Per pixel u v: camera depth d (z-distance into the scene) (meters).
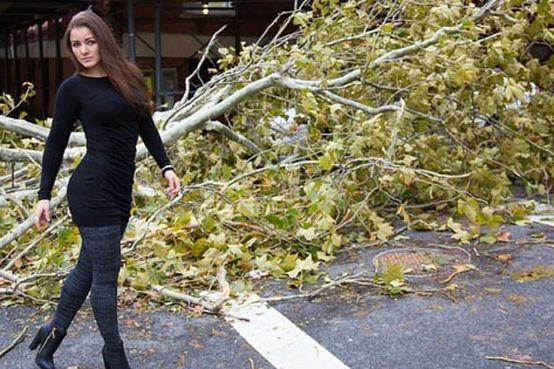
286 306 3.73
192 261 4.41
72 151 4.76
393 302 3.71
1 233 4.62
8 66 16.50
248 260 4.27
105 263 2.74
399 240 4.93
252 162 6.20
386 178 4.89
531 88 5.95
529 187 5.43
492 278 4.04
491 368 2.88
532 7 5.48
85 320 3.57
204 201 4.77
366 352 3.10
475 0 6.90
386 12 6.56
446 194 5.64
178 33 10.98
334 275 4.20
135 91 2.74
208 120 5.25
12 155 4.95
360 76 5.51
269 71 5.80
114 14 10.21
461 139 5.79
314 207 4.27
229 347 3.21
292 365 3.00
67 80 2.74
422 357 3.02
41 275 3.80
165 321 3.55
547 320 3.38
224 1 10.26
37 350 3.14
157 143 2.98
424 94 5.36
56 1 10.32
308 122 5.70
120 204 2.76
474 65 5.22
